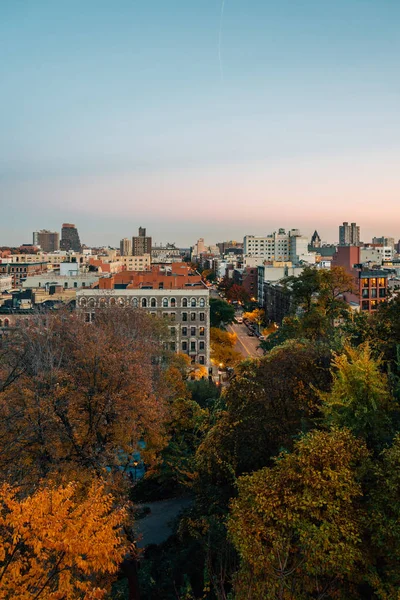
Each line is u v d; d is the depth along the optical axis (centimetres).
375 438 1728
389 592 1273
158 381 4259
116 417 2866
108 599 1853
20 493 2097
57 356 4022
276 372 2520
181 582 2170
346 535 1342
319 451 1546
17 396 2881
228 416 2503
